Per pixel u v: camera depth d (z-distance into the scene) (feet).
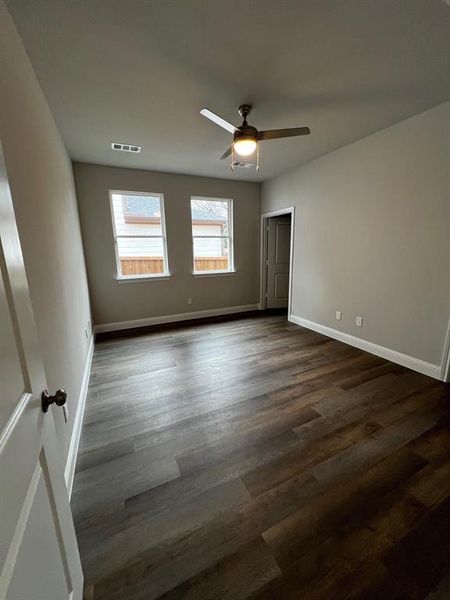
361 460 5.33
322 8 4.48
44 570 2.14
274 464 5.27
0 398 1.76
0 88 3.62
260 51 5.44
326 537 3.92
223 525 4.11
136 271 15.06
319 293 12.85
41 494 2.30
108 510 4.36
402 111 7.95
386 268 9.62
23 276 2.44
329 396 7.57
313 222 12.66
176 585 3.37
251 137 7.05
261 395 7.69
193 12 4.51
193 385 8.30
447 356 8.08
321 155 11.62
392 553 3.70
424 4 4.41
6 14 4.16
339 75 6.24
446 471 5.04
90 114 7.72
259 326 14.35
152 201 15.62
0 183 2.13
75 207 11.04
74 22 4.60
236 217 16.28
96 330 13.62
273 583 3.39
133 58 5.56
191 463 5.32
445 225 7.84
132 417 6.79
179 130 8.90
